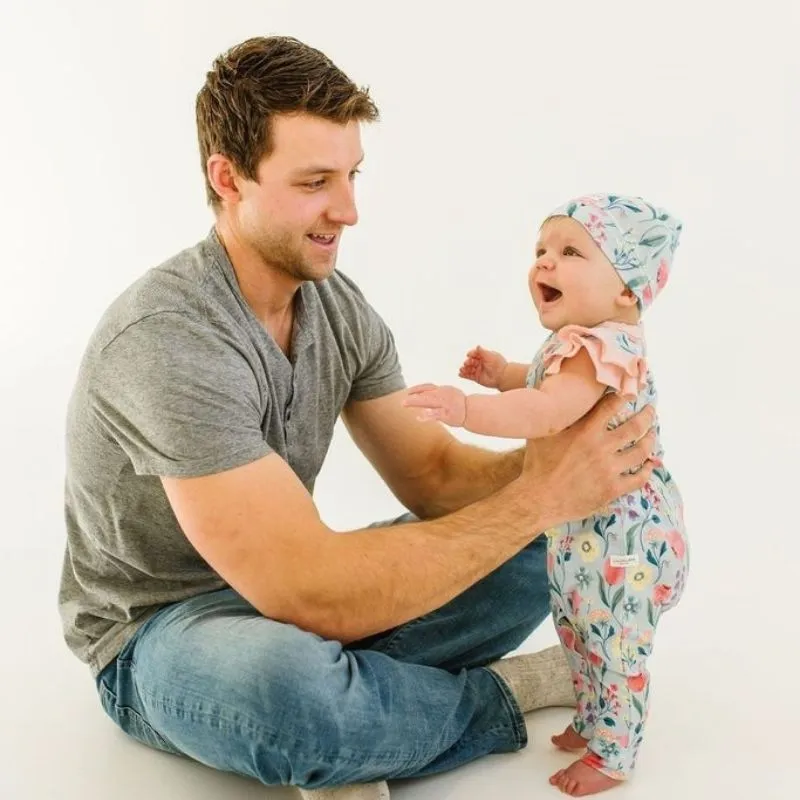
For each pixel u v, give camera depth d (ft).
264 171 5.80
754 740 6.28
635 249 5.70
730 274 12.84
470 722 6.01
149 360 5.61
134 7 13.62
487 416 5.30
